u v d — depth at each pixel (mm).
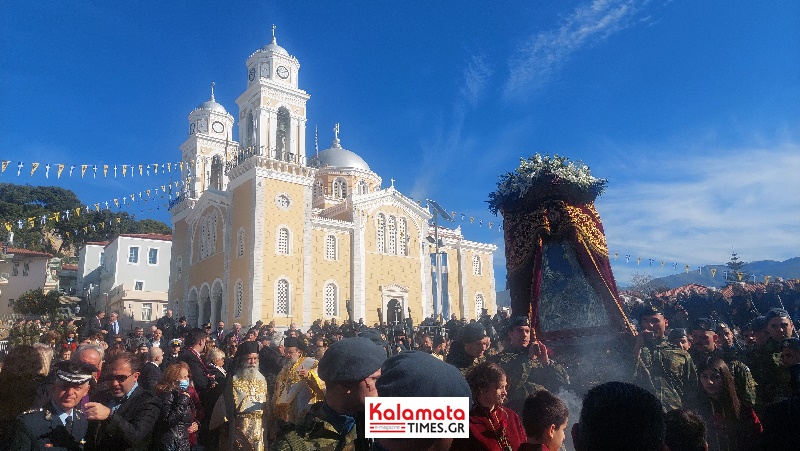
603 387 2883
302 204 43000
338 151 59375
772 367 7504
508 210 8484
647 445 2629
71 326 22078
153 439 5590
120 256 60281
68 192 96188
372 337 8906
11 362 4148
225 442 7656
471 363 6754
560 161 8117
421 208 51219
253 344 7738
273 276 39938
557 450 3920
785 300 16828
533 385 6191
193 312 47625
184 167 53938
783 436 4102
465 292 54188
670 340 7773
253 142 45062
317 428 3219
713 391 6512
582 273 8055
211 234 46469
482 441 3895
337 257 45125
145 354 10352
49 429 4793
